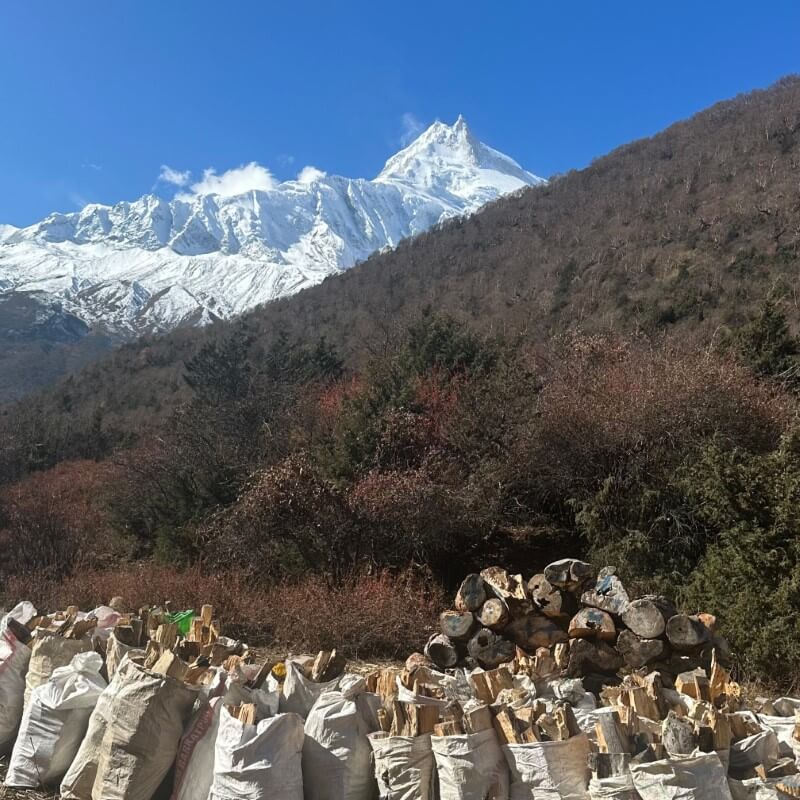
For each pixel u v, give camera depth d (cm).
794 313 2706
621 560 921
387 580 943
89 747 416
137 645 520
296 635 821
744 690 587
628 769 326
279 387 2309
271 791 358
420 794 362
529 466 1139
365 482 1077
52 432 3453
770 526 688
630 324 3150
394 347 1991
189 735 397
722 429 1014
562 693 450
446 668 661
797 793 309
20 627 525
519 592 651
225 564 1122
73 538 1468
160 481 1544
